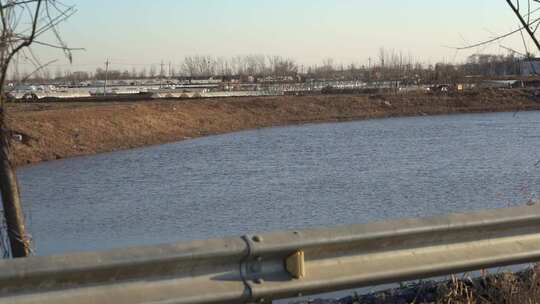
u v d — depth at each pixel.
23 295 3.34
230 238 3.80
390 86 92.12
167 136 51.34
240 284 3.79
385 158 34.59
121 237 16.64
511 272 5.42
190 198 22.92
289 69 137.38
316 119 68.00
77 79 144.25
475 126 55.97
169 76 162.12
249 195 23.30
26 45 5.49
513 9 5.61
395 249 4.25
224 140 49.41
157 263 3.55
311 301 5.34
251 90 96.06
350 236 4.01
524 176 26.31
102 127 47.19
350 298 5.36
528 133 48.00
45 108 52.03
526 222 4.67
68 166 34.72
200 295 3.66
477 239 4.55
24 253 5.63
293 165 32.53
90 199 23.22
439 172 28.39
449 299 5.02
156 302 3.55
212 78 151.50
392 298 5.26
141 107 56.16
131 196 23.77
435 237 4.36
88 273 3.43
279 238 3.86
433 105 75.62
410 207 20.28
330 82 118.19
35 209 21.09
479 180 25.55
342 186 24.98
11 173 5.65
